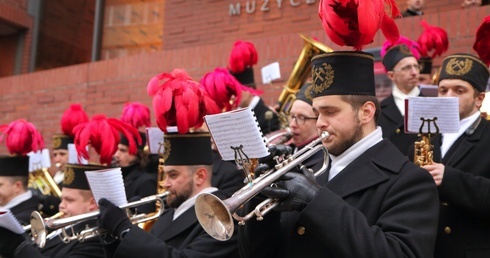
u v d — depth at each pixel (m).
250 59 6.41
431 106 3.75
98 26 12.41
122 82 9.30
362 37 2.98
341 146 3.05
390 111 5.29
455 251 3.71
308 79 5.86
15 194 5.56
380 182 2.95
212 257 3.75
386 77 6.81
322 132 3.06
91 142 4.96
